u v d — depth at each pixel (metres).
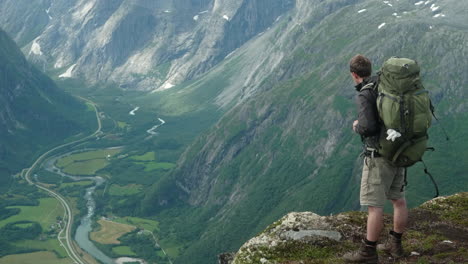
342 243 11.27
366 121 9.23
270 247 11.38
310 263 10.48
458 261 9.83
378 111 9.09
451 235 11.41
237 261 11.27
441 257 10.15
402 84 8.76
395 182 10.01
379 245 11.01
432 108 9.16
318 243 11.34
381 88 9.05
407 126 8.73
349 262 10.26
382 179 9.69
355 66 9.60
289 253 11.13
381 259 10.47
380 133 9.30
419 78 8.86
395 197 10.15
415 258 10.35
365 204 9.98
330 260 10.45
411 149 8.94
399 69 8.81
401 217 10.27
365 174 9.98
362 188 10.09
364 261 10.11
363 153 9.95
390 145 9.07
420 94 8.80
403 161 9.16
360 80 9.74
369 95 9.28
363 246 10.15
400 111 8.70
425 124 8.75
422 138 8.97
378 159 9.66
